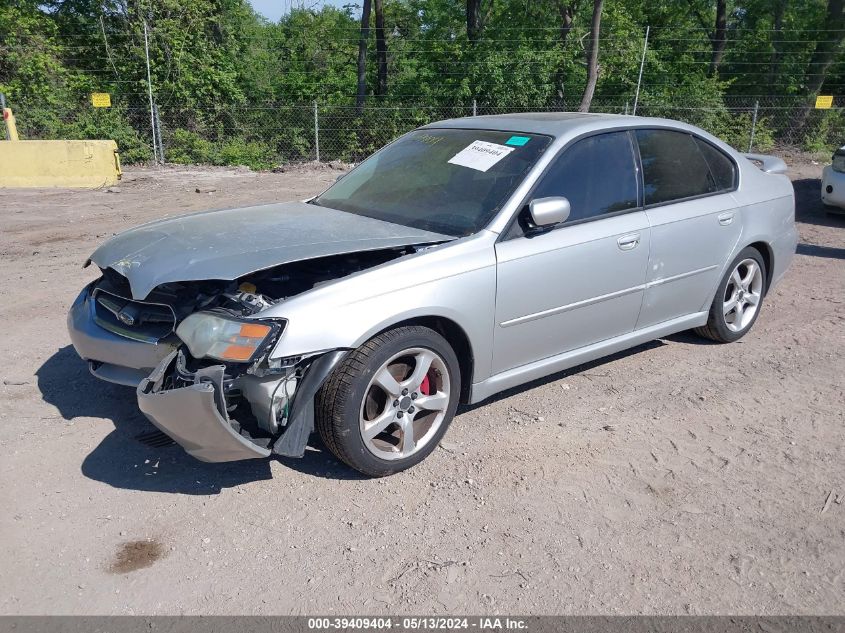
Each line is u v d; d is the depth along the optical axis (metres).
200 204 11.51
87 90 19.25
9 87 18.28
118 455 3.73
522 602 2.76
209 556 2.99
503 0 24.08
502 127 4.50
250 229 3.87
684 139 4.89
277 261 3.33
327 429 3.33
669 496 3.45
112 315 3.80
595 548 3.07
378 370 3.35
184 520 3.22
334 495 3.42
